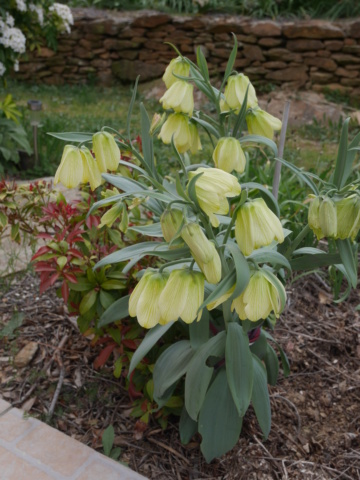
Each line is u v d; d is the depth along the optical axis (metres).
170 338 2.27
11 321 2.71
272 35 7.62
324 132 6.55
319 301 3.00
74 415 2.24
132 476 1.94
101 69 8.73
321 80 7.58
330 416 2.27
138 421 2.15
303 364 2.54
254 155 4.71
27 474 1.93
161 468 2.03
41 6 5.29
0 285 2.98
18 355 2.49
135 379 2.22
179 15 8.22
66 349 2.53
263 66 7.79
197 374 1.80
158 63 8.40
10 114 5.00
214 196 1.30
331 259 1.79
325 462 2.06
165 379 1.92
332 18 7.64
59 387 2.33
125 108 7.62
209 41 8.00
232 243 1.50
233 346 1.74
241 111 1.73
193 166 1.66
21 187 2.70
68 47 8.68
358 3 7.75
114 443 2.12
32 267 3.09
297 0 8.05
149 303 1.39
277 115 7.18
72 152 1.54
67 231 2.41
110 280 2.24
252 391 1.85
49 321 2.71
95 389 2.35
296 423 2.22
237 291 1.36
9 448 2.03
